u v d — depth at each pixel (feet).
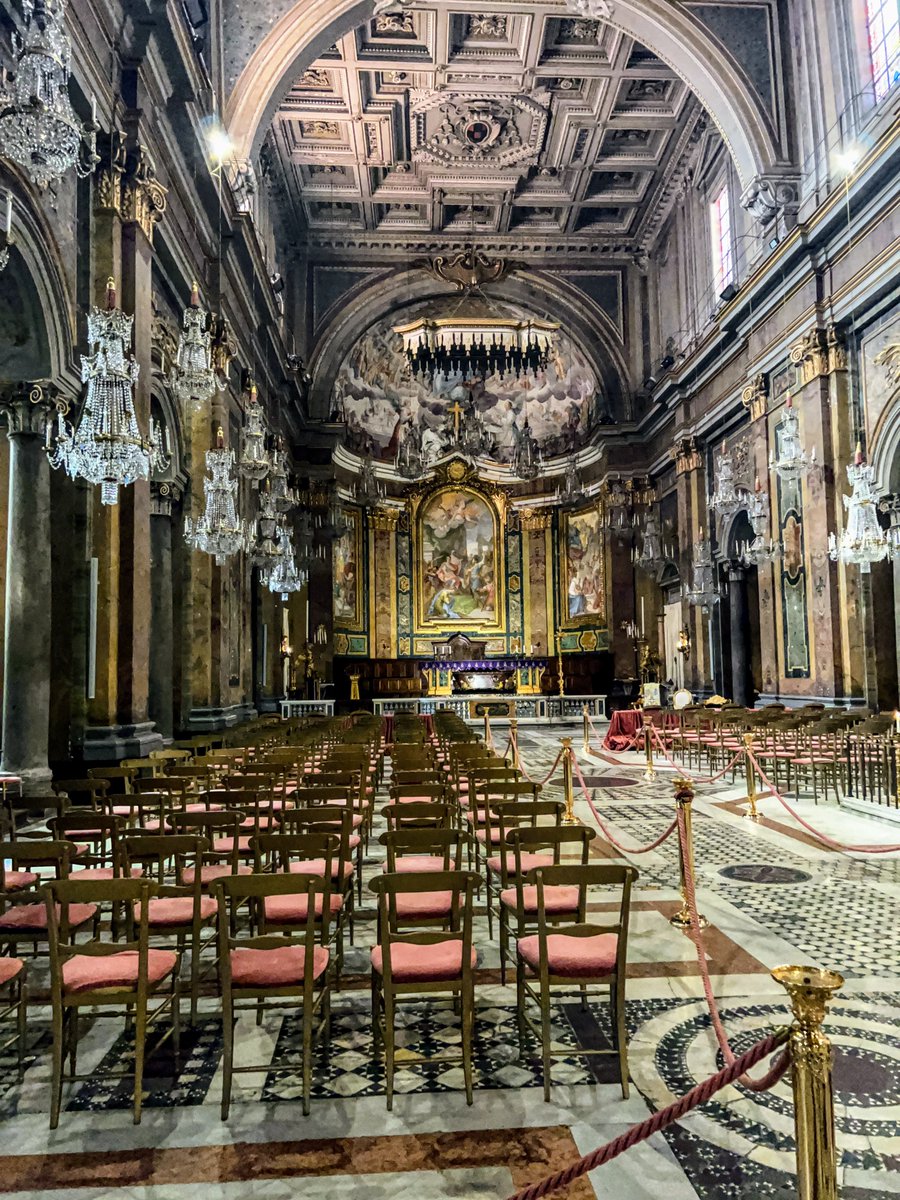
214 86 53.72
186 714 51.16
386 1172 10.82
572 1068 13.51
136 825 25.98
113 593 34.27
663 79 71.36
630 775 48.14
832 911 21.42
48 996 16.75
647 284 97.71
